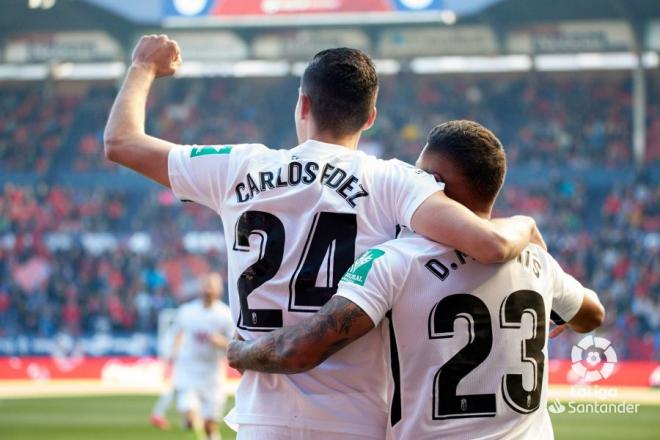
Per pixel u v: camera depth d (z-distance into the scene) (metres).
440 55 36.22
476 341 2.88
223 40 36.53
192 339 12.65
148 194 34.28
